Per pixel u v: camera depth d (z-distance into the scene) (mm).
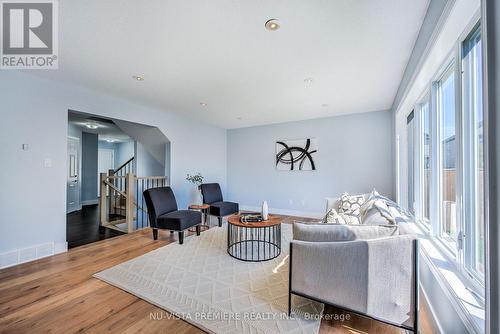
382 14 1701
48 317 1678
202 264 2590
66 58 2395
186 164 5094
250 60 2410
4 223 2574
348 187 4727
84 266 2545
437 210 2145
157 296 1938
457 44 1535
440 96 2156
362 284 1456
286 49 2193
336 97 3613
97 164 7121
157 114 4410
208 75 2789
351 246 1486
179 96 3586
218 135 6102
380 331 1563
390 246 1410
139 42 2090
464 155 1483
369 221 1941
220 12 1683
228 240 2965
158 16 1729
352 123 4684
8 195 2609
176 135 4832
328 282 1561
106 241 3443
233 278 2264
